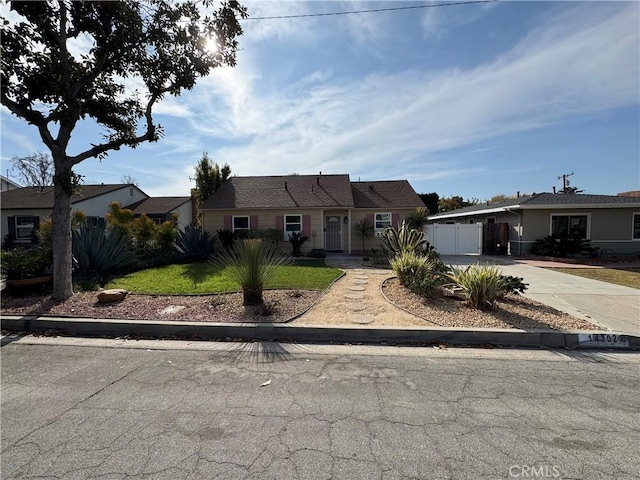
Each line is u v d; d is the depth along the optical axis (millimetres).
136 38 6387
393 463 2156
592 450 2291
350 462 2166
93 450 2287
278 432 2500
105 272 9102
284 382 3373
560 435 2467
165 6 6465
